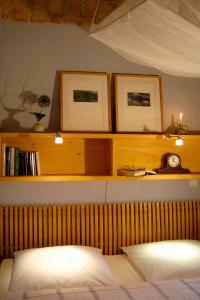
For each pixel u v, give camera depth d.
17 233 2.73
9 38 2.77
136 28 1.85
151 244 2.68
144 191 3.01
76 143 2.83
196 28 1.62
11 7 2.67
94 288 1.97
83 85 2.83
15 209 2.73
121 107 2.88
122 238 2.90
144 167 2.92
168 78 3.05
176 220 3.02
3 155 2.51
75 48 2.88
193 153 3.04
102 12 2.69
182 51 2.00
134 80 2.94
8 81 2.76
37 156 2.61
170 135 2.78
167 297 1.83
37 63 2.81
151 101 2.96
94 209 2.86
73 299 1.81
